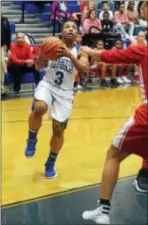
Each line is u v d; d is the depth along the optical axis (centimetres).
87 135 598
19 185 425
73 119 685
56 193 408
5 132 601
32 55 866
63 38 429
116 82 1023
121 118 698
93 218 352
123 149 347
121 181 442
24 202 387
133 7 1127
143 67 342
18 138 575
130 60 344
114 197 405
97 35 1020
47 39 410
